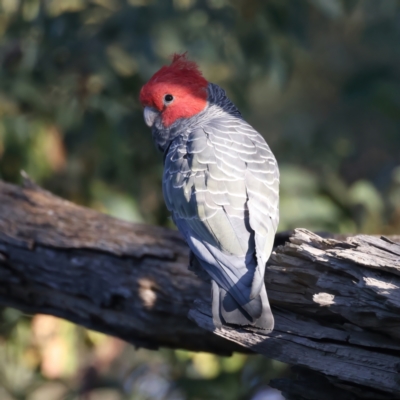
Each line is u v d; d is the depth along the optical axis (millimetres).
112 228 8414
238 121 8320
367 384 6273
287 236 8289
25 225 8398
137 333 8281
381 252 6191
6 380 11266
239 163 7348
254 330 6660
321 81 16984
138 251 8156
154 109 9156
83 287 8180
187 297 7969
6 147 10742
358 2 12500
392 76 13883
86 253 8258
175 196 7383
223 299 6430
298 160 12930
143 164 11477
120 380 11898
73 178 11172
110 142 11047
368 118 16047
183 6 11656
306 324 6691
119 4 11555
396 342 6281
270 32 12000
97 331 8469
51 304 8477
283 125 16312
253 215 6883
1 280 8383
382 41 14992
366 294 6109
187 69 9008
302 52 13555
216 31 11695
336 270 6309
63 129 11234
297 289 6688
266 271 6832
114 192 11156
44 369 10367
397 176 11203
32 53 11352
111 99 11234
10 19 12125
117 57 11398
